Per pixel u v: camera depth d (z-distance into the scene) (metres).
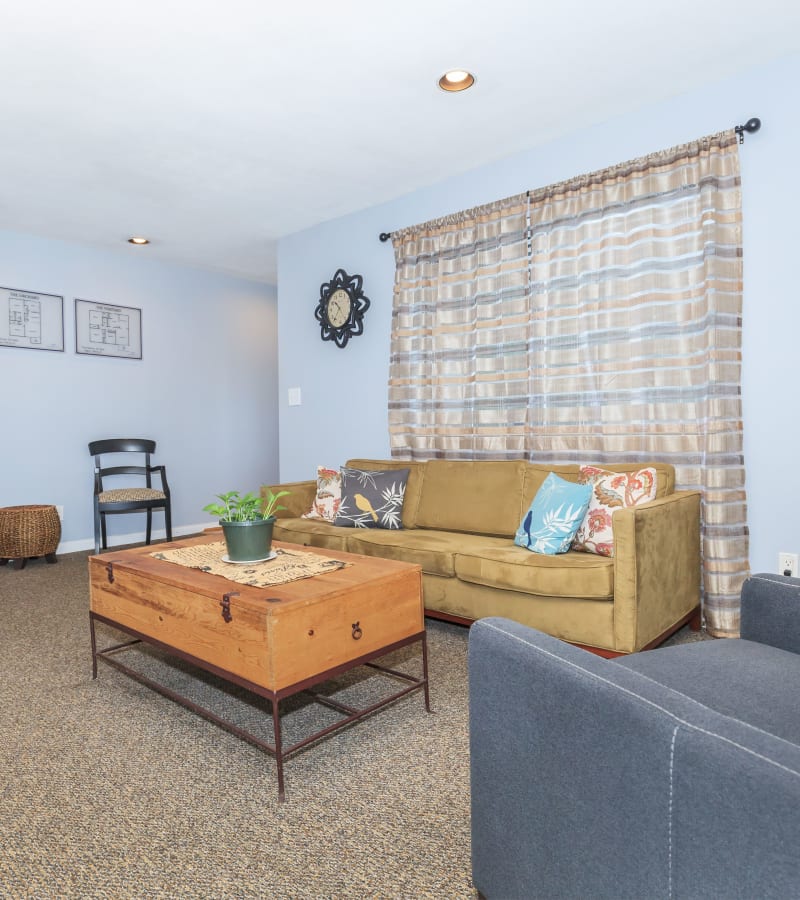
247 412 5.88
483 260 3.37
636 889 0.79
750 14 2.17
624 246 2.88
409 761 1.69
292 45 2.28
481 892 1.12
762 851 0.64
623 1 2.08
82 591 3.52
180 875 1.26
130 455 5.04
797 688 1.13
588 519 2.50
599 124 2.96
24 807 1.49
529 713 0.96
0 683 2.23
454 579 2.61
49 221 4.20
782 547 2.53
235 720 1.94
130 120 2.82
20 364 4.45
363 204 3.93
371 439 4.02
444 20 2.16
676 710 0.77
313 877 1.25
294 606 1.60
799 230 2.46
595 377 2.98
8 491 4.41
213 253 4.99
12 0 2.00
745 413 2.61
